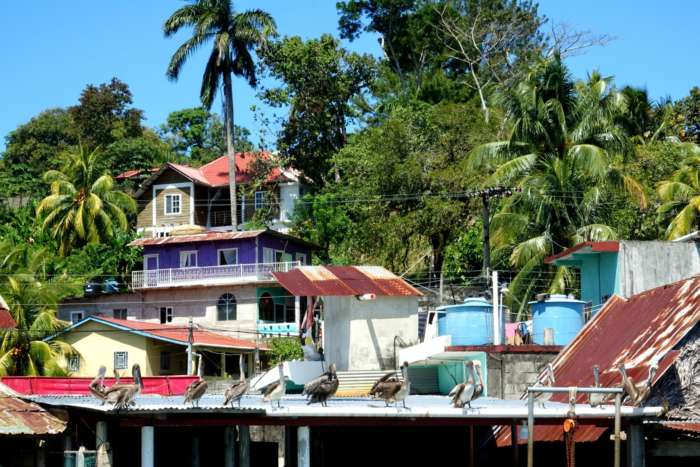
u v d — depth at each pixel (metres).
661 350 24.77
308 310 40.25
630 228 48.25
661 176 52.12
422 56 76.31
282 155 72.69
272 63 71.00
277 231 70.12
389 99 71.88
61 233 70.69
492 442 29.92
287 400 25.56
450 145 60.16
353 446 34.56
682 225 44.91
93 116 94.31
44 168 88.56
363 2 77.75
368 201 60.84
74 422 25.06
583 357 28.89
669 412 23.95
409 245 60.56
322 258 67.50
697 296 26.16
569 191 47.25
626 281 33.00
